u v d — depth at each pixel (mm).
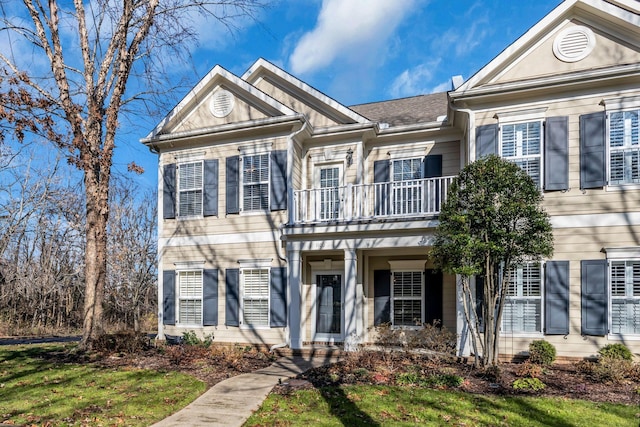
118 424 5980
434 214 10312
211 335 12531
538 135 10016
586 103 9680
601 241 9266
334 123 13227
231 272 12680
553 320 9352
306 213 12680
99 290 11852
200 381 8195
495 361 8625
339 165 13016
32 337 19719
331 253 12664
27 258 25719
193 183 13523
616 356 8461
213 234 13070
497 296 8805
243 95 13195
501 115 10273
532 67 10211
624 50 9570
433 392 7047
